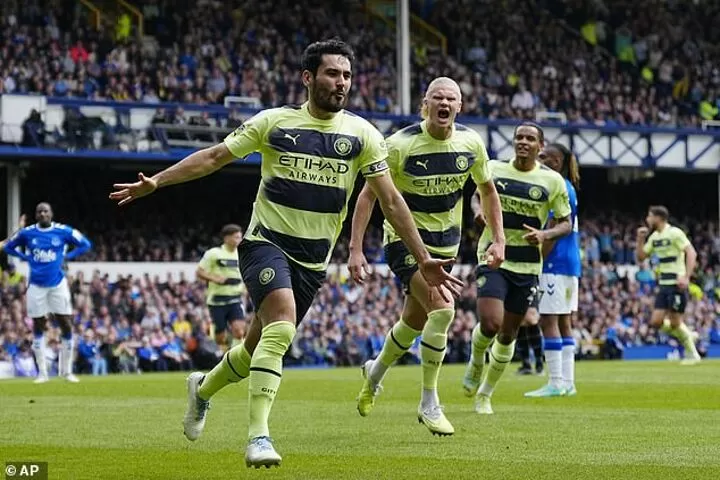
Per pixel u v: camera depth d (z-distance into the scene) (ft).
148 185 47.09
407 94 234.17
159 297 192.13
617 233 260.21
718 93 289.33
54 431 64.08
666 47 288.71
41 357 125.90
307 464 49.29
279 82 239.91
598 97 273.54
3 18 219.41
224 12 244.63
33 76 215.51
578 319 217.97
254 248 49.26
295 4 255.29
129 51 229.66
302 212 49.24
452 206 66.33
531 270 77.10
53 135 202.08
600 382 109.40
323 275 50.37
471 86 260.83
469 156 65.67
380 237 232.32
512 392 95.50
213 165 48.42
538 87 268.00
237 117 218.18
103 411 78.23
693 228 272.51
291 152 49.06
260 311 48.26
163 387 109.40
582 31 284.61
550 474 45.70
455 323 205.57
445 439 58.95
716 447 54.85
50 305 126.82
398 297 212.43
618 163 248.73
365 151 50.01
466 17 272.72
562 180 80.53
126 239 222.07
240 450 54.80
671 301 158.10
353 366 192.24
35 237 125.90
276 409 78.74
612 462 49.47
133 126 208.54
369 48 257.55
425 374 60.75
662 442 57.00
